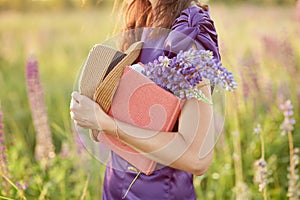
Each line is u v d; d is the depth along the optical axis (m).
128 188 1.82
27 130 5.01
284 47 4.82
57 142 4.63
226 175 3.71
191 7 1.80
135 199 1.81
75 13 11.60
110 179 1.92
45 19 11.27
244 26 8.12
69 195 3.33
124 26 2.19
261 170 2.71
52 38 9.25
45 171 3.46
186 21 1.76
